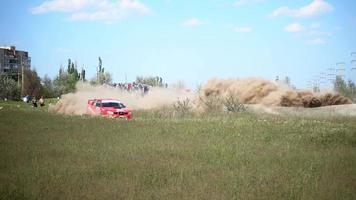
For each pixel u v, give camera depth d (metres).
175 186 12.86
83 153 18.33
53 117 34.78
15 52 189.12
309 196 11.96
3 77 103.75
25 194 11.59
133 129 27.33
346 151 20.42
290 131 26.50
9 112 39.19
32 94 108.44
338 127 28.05
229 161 17.20
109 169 15.07
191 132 26.08
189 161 17.12
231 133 25.66
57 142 21.44
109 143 21.48
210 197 11.80
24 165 15.56
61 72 124.25
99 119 33.69
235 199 11.62
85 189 12.40
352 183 13.59
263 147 21.14
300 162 17.16
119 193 12.02
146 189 12.62
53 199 11.34
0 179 13.27
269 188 12.73
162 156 17.98
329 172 15.23
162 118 38.59
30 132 25.27
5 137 22.84
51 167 15.21
